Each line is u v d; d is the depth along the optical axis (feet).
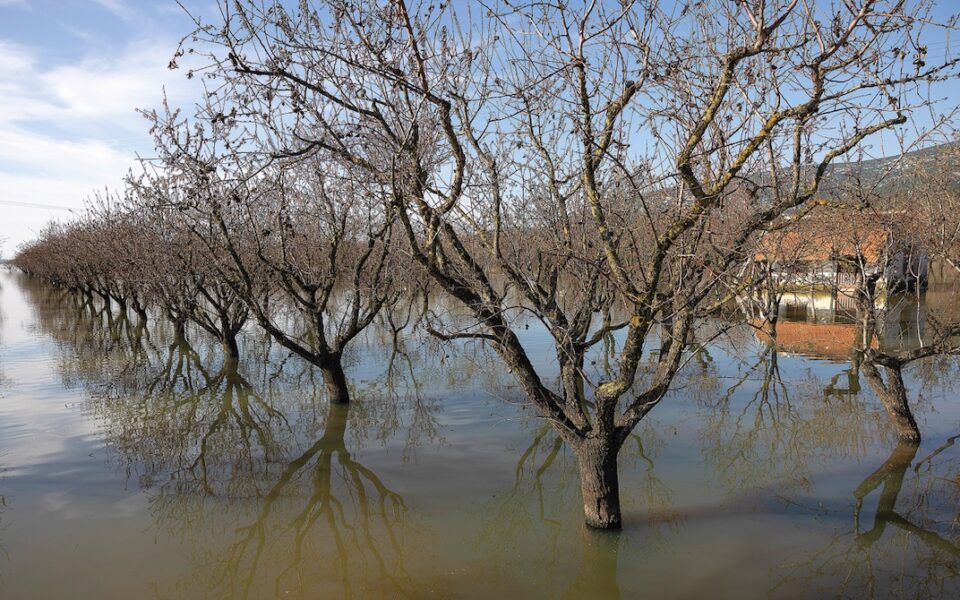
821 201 18.22
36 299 135.33
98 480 28.55
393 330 53.36
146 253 56.59
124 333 75.87
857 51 15.75
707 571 20.42
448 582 20.39
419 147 21.29
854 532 22.90
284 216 34.58
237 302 54.34
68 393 44.57
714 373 49.70
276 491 27.68
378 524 24.58
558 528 23.90
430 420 37.37
